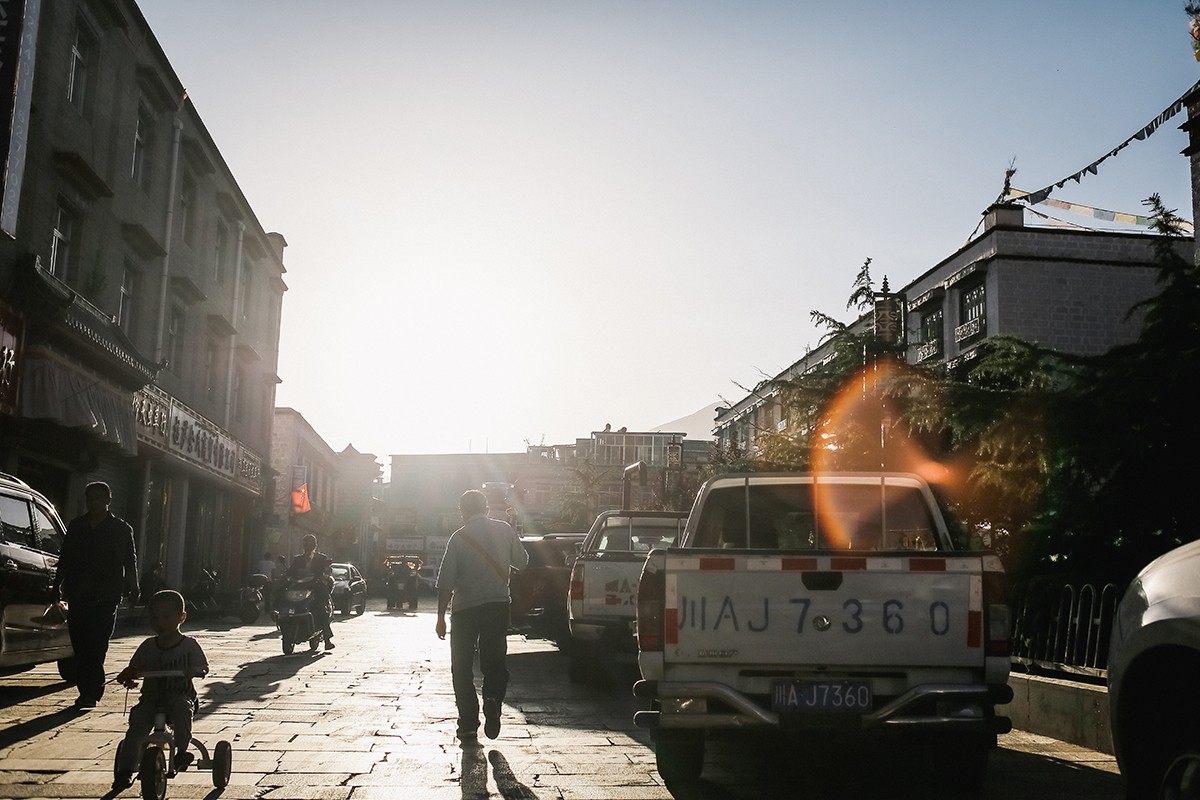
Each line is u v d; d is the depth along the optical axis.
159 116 23.05
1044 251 26.19
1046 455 8.44
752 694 5.35
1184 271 8.36
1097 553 9.09
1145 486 8.22
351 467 69.12
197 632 19.67
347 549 65.50
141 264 22.03
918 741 5.61
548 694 10.76
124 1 20.12
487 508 8.02
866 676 5.34
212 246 27.62
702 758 5.91
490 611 7.57
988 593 5.33
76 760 6.23
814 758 7.11
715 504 7.20
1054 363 9.38
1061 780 6.29
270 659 13.98
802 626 5.33
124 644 15.39
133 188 21.33
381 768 6.33
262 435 35.22
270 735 7.45
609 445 77.50
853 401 15.55
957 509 10.27
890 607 5.33
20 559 9.07
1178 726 3.53
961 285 27.70
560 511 64.00
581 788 5.89
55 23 17.14
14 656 8.88
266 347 35.28
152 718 5.21
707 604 5.38
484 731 7.85
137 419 20.59
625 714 9.21
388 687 10.74
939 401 9.89
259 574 24.75
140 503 22.73
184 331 25.45
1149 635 3.53
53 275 17.19
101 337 17.58
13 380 15.07
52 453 17.69
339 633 20.86
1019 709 8.51
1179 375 7.53
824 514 7.07
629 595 11.48
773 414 26.97
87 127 18.77
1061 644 8.48
